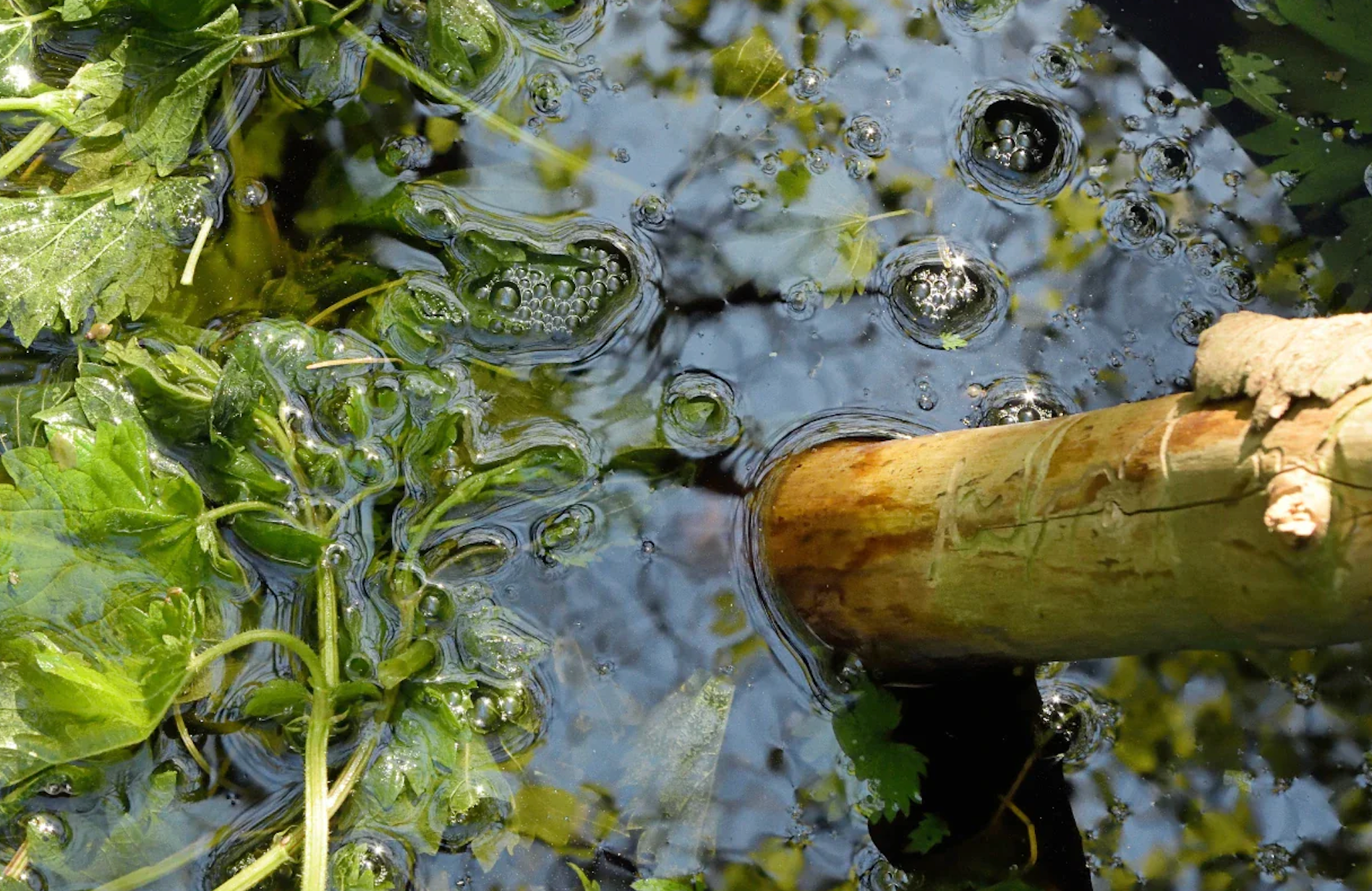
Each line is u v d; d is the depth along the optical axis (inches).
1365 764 31.4
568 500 31.8
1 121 32.5
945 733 31.3
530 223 32.7
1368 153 33.1
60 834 30.4
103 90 32.3
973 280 32.7
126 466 30.5
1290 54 33.5
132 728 30.1
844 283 32.6
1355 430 27.6
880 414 32.2
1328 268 32.8
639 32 33.6
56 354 31.8
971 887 30.9
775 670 31.4
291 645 30.6
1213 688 31.5
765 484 31.8
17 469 30.4
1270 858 31.1
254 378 31.5
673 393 32.2
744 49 33.5
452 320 32.3
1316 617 28.2
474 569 31.5
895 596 30.4
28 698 30.1
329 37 33.1
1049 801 31.2
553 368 32.2
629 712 31.2
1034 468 29.3
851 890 30.8
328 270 32.4
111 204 32.1
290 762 30.8
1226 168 33.2
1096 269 32.8
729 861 30.8
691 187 32.9
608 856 30.7
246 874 30.2
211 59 32.5
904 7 33.9
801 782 31.0
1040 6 33.9
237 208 32.5
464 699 31.1
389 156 32.9
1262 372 28.0
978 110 33.4
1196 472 28.3
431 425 31.9
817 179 33.0
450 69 33.2
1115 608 29.1
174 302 32.1
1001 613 29.8
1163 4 33.9
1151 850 31.1
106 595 30.6
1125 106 33.5
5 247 31.7
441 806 30.7
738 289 32.6
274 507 31.3
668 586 31.6
